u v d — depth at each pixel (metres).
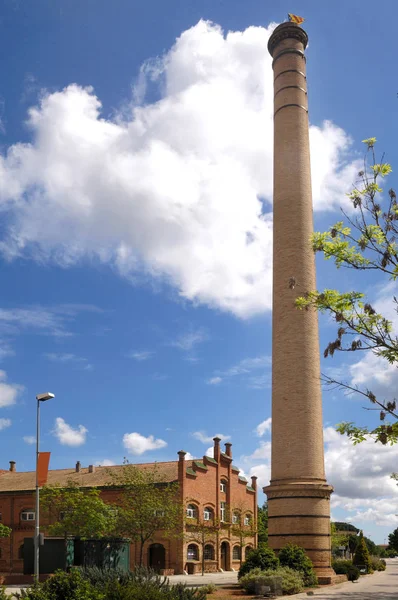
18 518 57.12
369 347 17.09
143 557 51.03
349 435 16.89
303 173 40.16
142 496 44.59
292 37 43.16
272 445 36.00
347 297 17.22
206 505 55.41
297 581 29.97
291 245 38.41
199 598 17.70
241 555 60.50
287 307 37.28
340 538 72.44
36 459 27.84
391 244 17.06
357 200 17.42
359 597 28.06
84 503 45.28
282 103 41.81
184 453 52.91
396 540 95.06
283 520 34.00
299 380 35.88
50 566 31.61
